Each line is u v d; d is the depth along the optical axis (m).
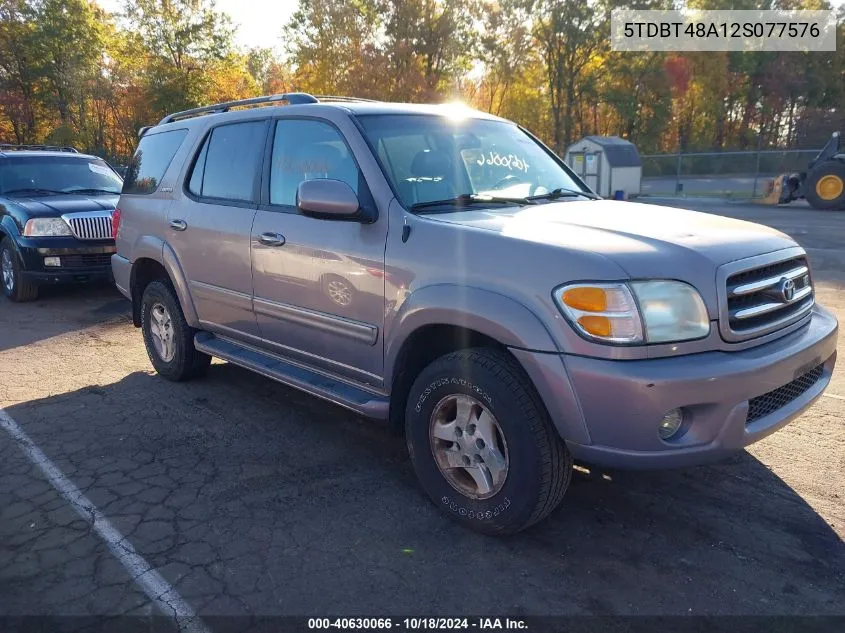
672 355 2.69
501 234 2.99
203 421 4.60
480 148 4.04
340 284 3.60
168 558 3.00
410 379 3.48
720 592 2.73
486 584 2.80
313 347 3.92
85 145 37.50
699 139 56.12
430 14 38.84
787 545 3.06
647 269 2.71
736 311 2.84
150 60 35.12
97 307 8.44
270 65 53.78
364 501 3.50
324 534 3.18
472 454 3.10
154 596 2.74
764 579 2.82
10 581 2.84
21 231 8.28
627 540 3.12
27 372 5.75
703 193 27.33
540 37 44.22
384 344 3.41
